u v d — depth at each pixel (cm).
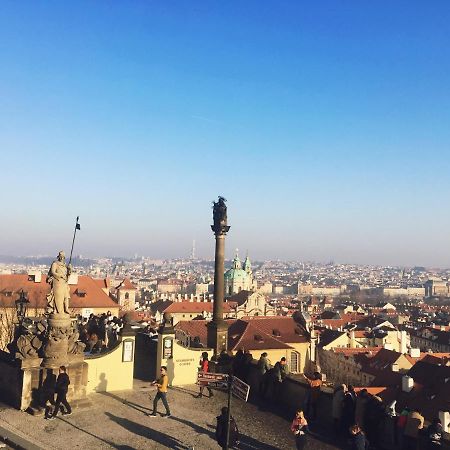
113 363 3080
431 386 7225
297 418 2233
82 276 11088
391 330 15325
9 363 2730
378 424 2370
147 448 2258
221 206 3694
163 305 19125
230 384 2109
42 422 2486
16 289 9394
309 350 9769
